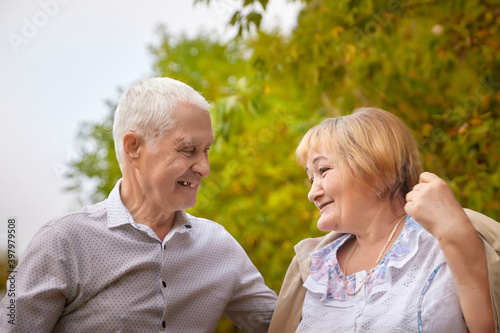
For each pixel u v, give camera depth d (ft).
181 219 5.81
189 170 5.41
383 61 12.17
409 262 4.92
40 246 5.25
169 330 5.45
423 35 12.37
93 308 5.26
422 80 12.53
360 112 5.63
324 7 12.19
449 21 11.01
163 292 5.42
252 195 16.12
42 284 5.13
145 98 5.38
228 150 15.81
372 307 4.88
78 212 5.55
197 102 5.48
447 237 4.47
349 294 5.17
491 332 4.35
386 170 5.25
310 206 14.78
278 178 15.89
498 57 10.51
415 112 12.33
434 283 4.68
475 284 4.40
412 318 4.61
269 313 6.16
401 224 5.32
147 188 5.43
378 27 11.35
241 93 10.87
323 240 5.99
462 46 10.77
